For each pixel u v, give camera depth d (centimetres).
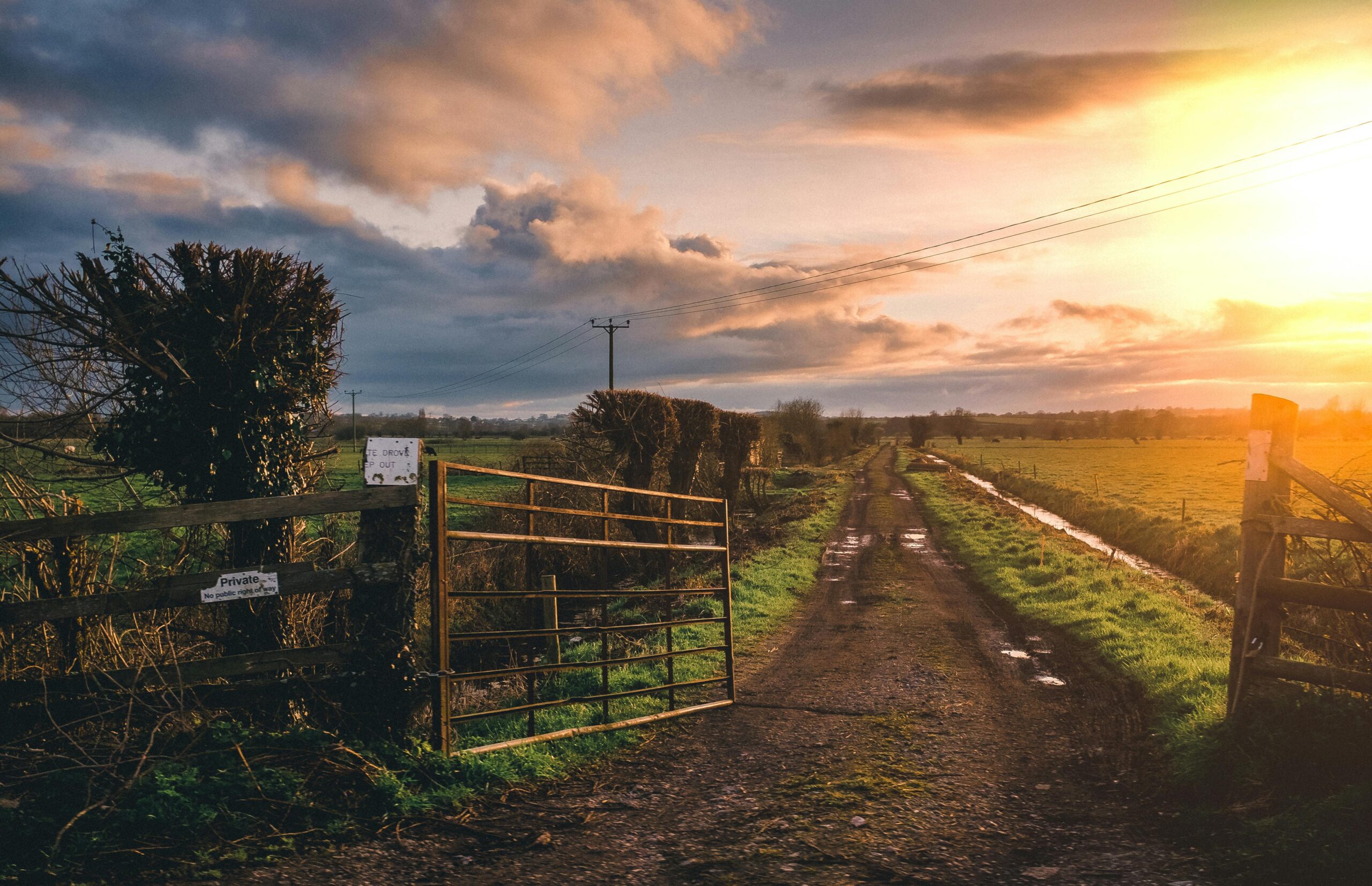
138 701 462
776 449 5362
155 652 647
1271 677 542
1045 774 586
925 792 539
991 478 5894
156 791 421
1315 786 461
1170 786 532
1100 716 755
